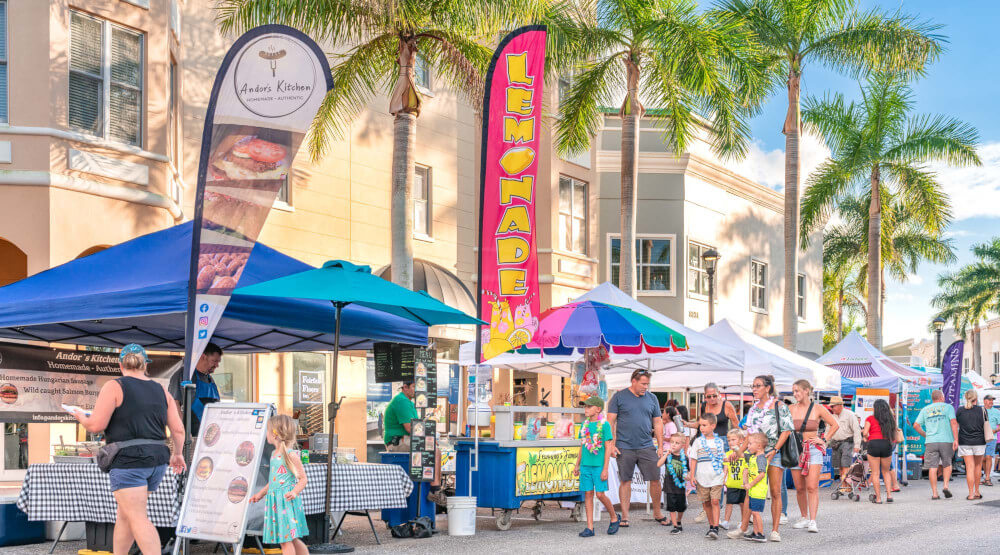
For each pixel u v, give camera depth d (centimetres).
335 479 1066
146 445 819
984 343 7475
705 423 1199
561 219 2672
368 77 1842
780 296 3650
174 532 988
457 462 1270
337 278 1049
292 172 1956
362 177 2120
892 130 3347
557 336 1306
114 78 1472
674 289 2956
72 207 1377
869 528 1314
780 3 2872
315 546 1034
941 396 1841
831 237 4603
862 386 2345
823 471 2098
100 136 1444
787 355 1886
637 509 1570
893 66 2802
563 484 1322
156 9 1530
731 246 3294
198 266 940
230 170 949
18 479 1430
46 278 1091
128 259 1099
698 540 1174
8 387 1209
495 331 1209
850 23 2855
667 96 2372
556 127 2598
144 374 848
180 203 1667
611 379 1994
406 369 1254
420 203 2277
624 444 1282
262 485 956
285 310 1110
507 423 1256
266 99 952
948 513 1532
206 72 1814
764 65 2780
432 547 1086
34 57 1372
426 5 1728
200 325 937
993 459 2395
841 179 3309
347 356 2039
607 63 2355
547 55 1938
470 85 1764
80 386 1289
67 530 1112
